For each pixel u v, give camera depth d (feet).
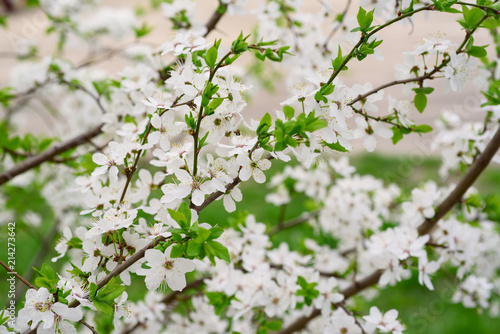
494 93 2.41
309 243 2.99
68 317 1.97
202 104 1.99
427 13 2.28
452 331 4.66
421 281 2.39
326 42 2.89
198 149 2.01
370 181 3.22
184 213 1.97
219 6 2.61
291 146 1.97
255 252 2.58
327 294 2.46
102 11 4.46
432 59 2.24
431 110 6.24
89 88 3.62
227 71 2.05
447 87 2.21
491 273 3.24
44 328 1.95
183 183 2.01
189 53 2.12
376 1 2.27
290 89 2.08
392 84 2.21
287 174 3.36
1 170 3.78
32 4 3.71
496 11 2.09
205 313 2.80
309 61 3.01
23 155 2.80
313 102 2.04
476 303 2.80
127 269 2.06
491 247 3.02
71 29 4.00
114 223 2.05
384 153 7.30
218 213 5.98
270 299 2.49
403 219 2.70
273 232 3.37
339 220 3.21
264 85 4.58
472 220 2.77
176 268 1.99
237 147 2.02
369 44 2.05
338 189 3.18
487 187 6.80
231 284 2.50
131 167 2.13
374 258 2.52
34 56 4.00
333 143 2.06
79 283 2.05
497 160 2.48
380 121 2.28
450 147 2.76
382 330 2.34
